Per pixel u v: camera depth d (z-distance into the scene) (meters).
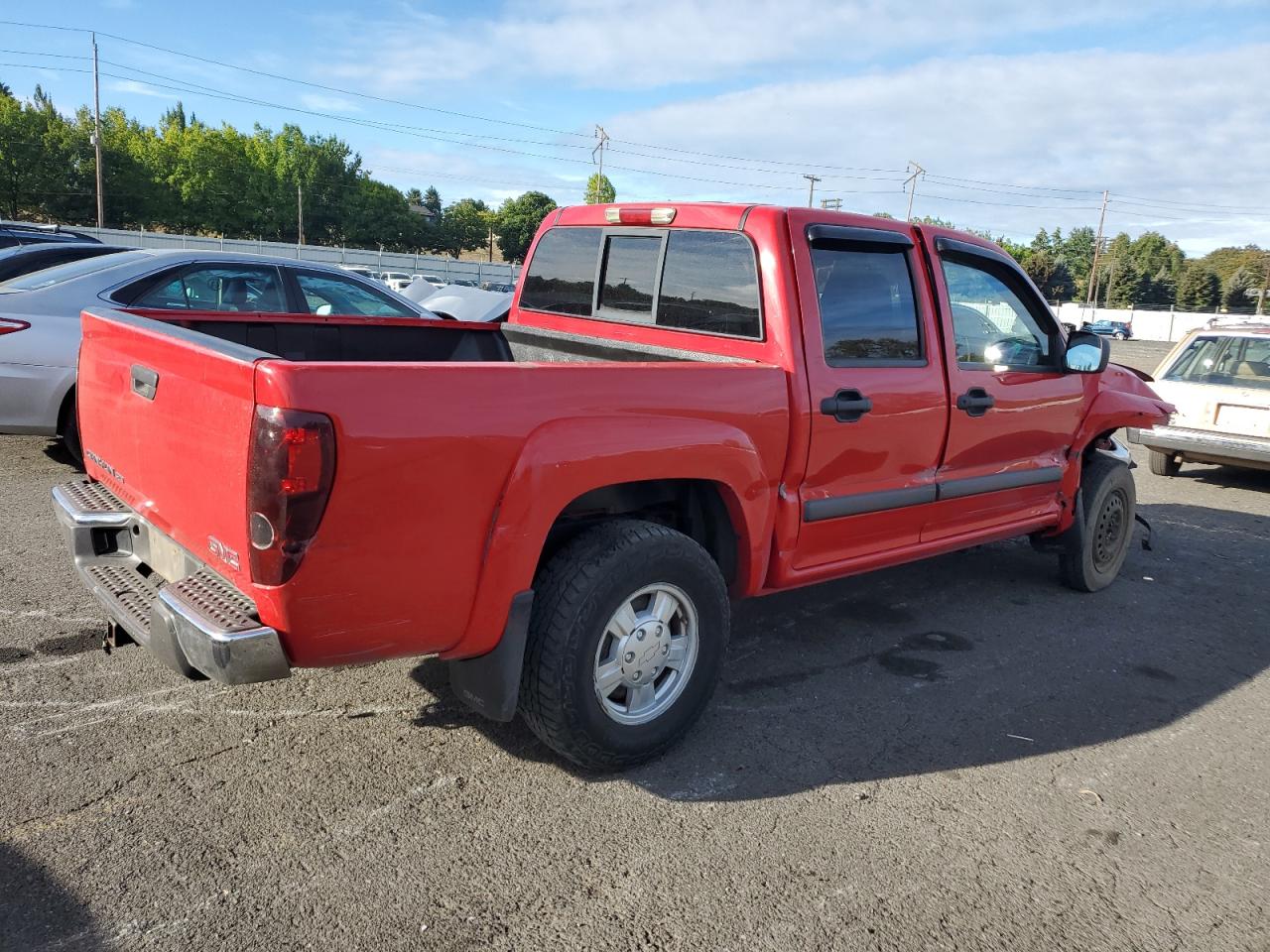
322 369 2.30
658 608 3.18
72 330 6.23
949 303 4.23
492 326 4.99
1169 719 3.92
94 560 3.27
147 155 90.81
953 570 5.93
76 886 2.44
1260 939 2.53
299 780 3.03
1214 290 104.88
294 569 2.33
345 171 105.56
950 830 2.97
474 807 2.94
